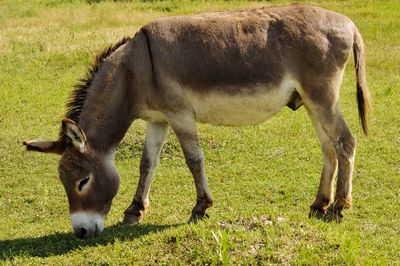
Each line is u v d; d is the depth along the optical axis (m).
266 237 6.39
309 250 6.16
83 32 18.42
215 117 7.57
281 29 7.37
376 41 17.48
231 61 7.29
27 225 8.45
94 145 7.29
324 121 7.49
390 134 11.22
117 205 8.98
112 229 7.62
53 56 16.33
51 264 6.53
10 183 9.85
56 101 13.40
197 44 7.29
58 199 9.33
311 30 7.38
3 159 10.61
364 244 6.78
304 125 11.72
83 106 7.43
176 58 7.25
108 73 7.39
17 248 7.19
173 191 9.35
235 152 10.62
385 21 19.41
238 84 7.32
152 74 7.29
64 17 20.62
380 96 13.30
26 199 9.34
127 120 7.50
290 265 6.04
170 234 6.62
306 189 9.14
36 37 18.05
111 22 19.84
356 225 7.77
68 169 7.12
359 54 7.69
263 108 7.48
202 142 10.88
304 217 7.18
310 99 7.43
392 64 15.46
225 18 7.47
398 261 6.52
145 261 6.30
